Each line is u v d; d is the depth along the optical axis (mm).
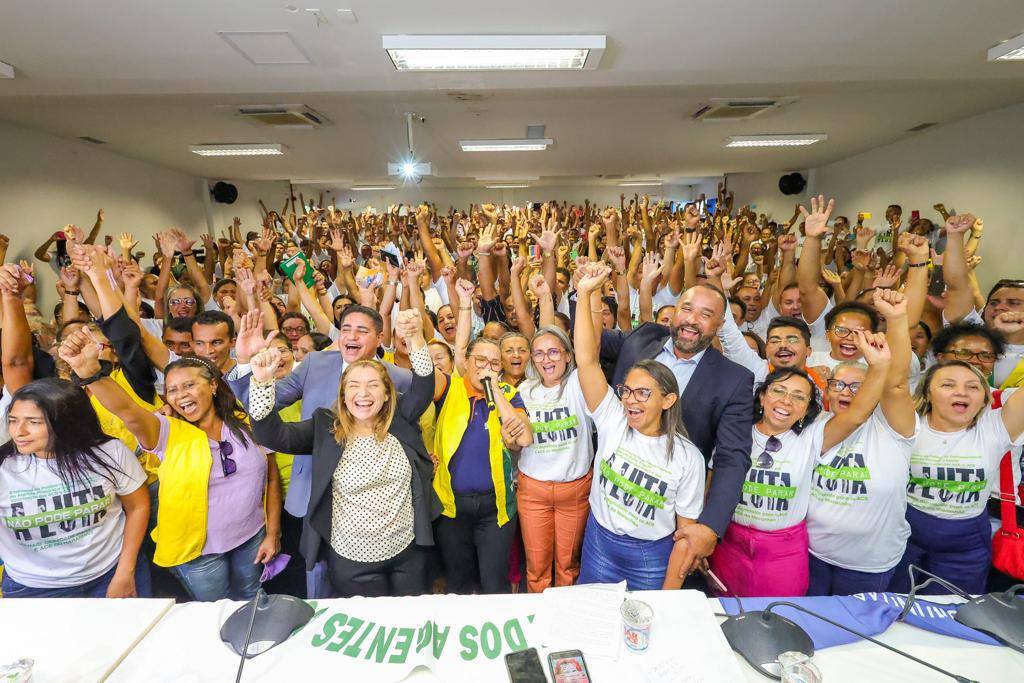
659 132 6512
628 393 1571
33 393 1412
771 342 2281
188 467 1680
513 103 5051
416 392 1721
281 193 12734
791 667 985
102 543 1579
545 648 1113
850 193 8734
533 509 2043
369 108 5207
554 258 3230
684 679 1029
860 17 3047
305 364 2166
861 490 1624
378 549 1644
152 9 2785
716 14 2971
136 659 1089
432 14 2898
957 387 1633
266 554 1923
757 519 1662
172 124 5625
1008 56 3529
